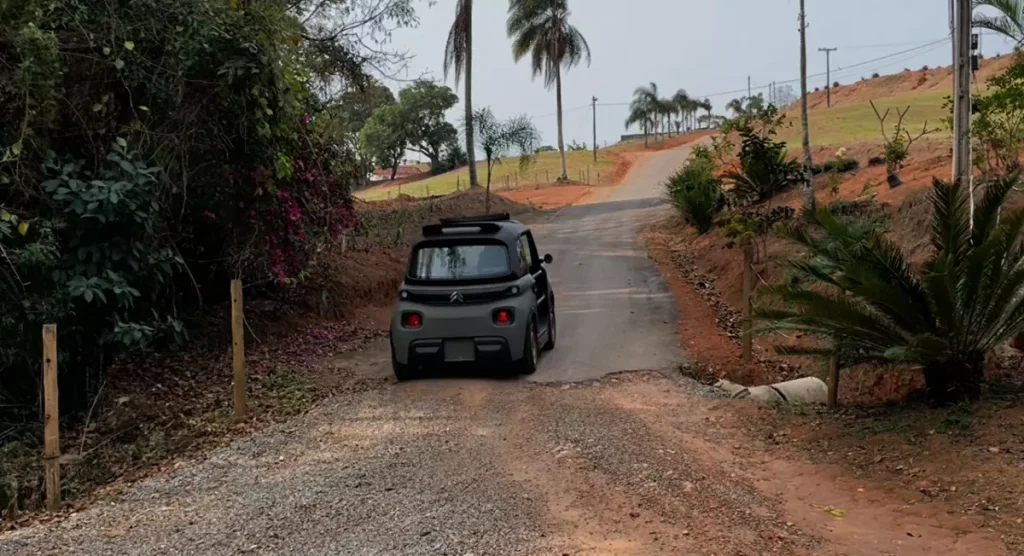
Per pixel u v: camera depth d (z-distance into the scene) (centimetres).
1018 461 554
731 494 550
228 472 630
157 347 1044
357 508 525
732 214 1758
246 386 946
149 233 899
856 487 566
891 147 1784
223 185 1015
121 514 545
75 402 926
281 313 1245
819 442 677
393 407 821
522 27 4659
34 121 846
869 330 744
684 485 562
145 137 939
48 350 604
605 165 6625
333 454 663
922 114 5425
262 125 959
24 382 891
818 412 771
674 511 510
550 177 5806
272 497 557
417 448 668
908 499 533
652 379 934
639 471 592
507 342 918
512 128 2688
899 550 449
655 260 1902
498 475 590
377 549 453
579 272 1792
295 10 1217
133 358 1008
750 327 1005
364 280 1524
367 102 1353
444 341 919
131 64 923
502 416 773
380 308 1502
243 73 914
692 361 1034
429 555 441
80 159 928
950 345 704
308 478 598
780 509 525
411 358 927
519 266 956
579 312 1374
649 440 679
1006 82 1113
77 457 770
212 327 1127
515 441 684
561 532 471
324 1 1240
